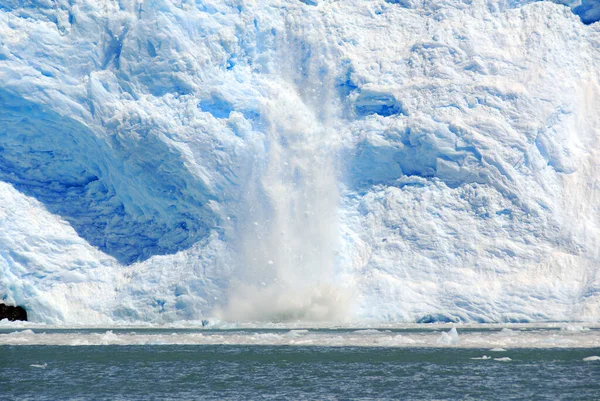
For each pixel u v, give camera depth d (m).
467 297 141.75
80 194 165.50
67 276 153.62
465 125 154.75
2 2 159.25
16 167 163.25
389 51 166.25
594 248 146.12
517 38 164.12
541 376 69.44
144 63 157.38
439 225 151.25
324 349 90.31
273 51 167.75
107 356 84.94
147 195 157.25
